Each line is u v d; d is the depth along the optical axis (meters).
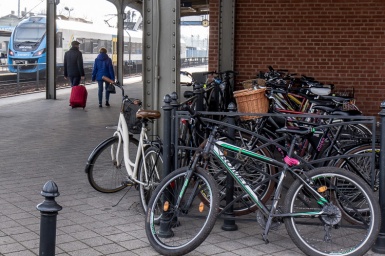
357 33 11.94
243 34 12.38
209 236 5.48
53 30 18.98
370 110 12.02
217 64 12.40
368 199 4.84
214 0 12.76
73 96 16.38
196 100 8.25
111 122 13.81
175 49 6.62
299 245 4.86
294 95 8.77
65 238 5.45
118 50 26.06
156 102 6.71
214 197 4.93
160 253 5.01
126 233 5.61
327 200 5.00
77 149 10.17
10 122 13.63
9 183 7.62
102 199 6.83
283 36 12.23
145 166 6.20
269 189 5.45
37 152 9.87
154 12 6.62
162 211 5.31
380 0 11.79
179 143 5.89
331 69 12.09
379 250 4.98
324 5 12.01
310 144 5.78
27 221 5.98
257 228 5.75
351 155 5.20
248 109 6.64
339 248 4.99
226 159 5.27
